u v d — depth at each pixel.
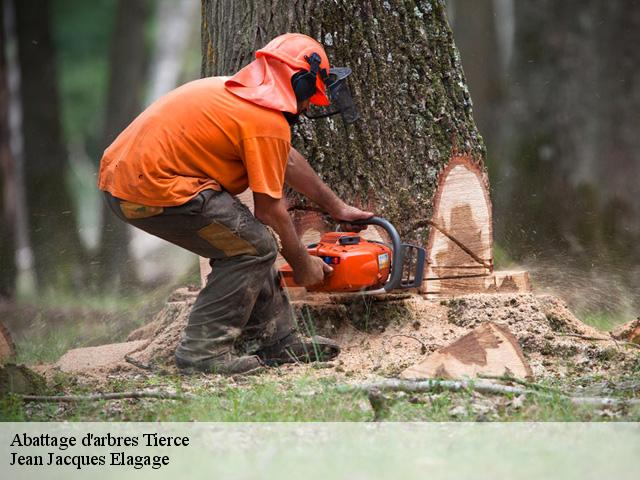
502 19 39.94
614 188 29.31
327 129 14.23
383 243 13.57
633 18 30.03
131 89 46.88
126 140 12.22
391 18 14.50
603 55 30.17
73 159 58.59
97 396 10.91
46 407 10.78
